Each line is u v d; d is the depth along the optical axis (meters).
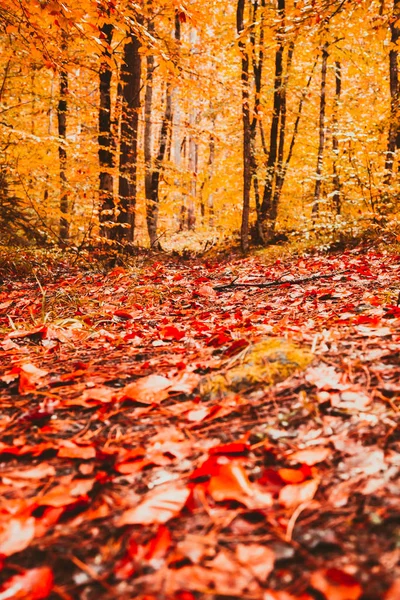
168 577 1.05
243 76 10.12
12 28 4.90
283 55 12.05
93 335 3.58
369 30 6.01
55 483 1.49
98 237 8.25
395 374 1.89
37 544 1.21
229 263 9.45
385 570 1.00
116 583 1.05
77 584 1.07
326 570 1.00
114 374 2.40
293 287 5.60
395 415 1.61
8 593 1.04
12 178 10.29
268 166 12.27
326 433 1.58
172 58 7.35
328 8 5.73
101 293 6.17
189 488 1.34
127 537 1.20
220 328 3.38
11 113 12.58
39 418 1.94
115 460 1.58
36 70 10.73
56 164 11.12
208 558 1.09
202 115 10.88
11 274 8.41
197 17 5.39
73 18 4.16
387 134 10.09
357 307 3.75
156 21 9.55
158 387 2.07
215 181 17.98
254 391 1.96
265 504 1.24
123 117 10.27
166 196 16.11
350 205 9.85
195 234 16.58
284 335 2.53
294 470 1.36
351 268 6.60
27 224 10.56
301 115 13.16
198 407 1.92
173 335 3.28
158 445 1.63
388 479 1.29
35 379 2.36
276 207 12.95
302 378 1.96
